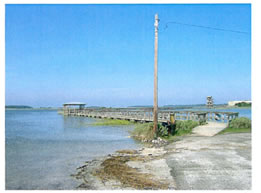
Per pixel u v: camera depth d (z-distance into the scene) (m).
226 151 11.20
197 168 8.62
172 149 12.47
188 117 23.69
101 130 24.42
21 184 7.78
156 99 15.89
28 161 10.99
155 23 15.48
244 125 18.72
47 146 15.10
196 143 13.70
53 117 55.34
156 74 15.75
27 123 36.12
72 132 23.00
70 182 7.84
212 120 24.48
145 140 16.09
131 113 34.91
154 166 9.15
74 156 11.94
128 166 9.36
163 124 18.64
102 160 10.73
